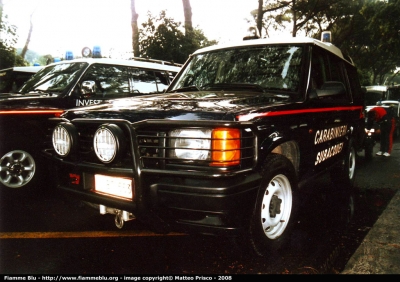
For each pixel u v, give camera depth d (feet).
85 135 10.67
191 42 40.19
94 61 19.16
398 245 11.88
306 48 13.78
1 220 13.56
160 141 9.40
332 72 16.24
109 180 9.88
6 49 53.47
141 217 9.45
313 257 10.89
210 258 10.66
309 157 13.05
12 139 15.53
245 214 9.46
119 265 10.10
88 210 14.88
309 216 14.87
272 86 13.10
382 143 31.91
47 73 19.61
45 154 11.86
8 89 25.05
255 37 16.21
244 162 9.45
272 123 10.41
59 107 16.76
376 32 62.59
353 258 10.84
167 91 14.93
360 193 18.84
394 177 22.86
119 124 9.68
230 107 9.86
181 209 9.09
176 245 11.55
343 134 17.24
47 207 15.16
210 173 8.77
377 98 59.93
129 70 20.81
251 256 10.69
